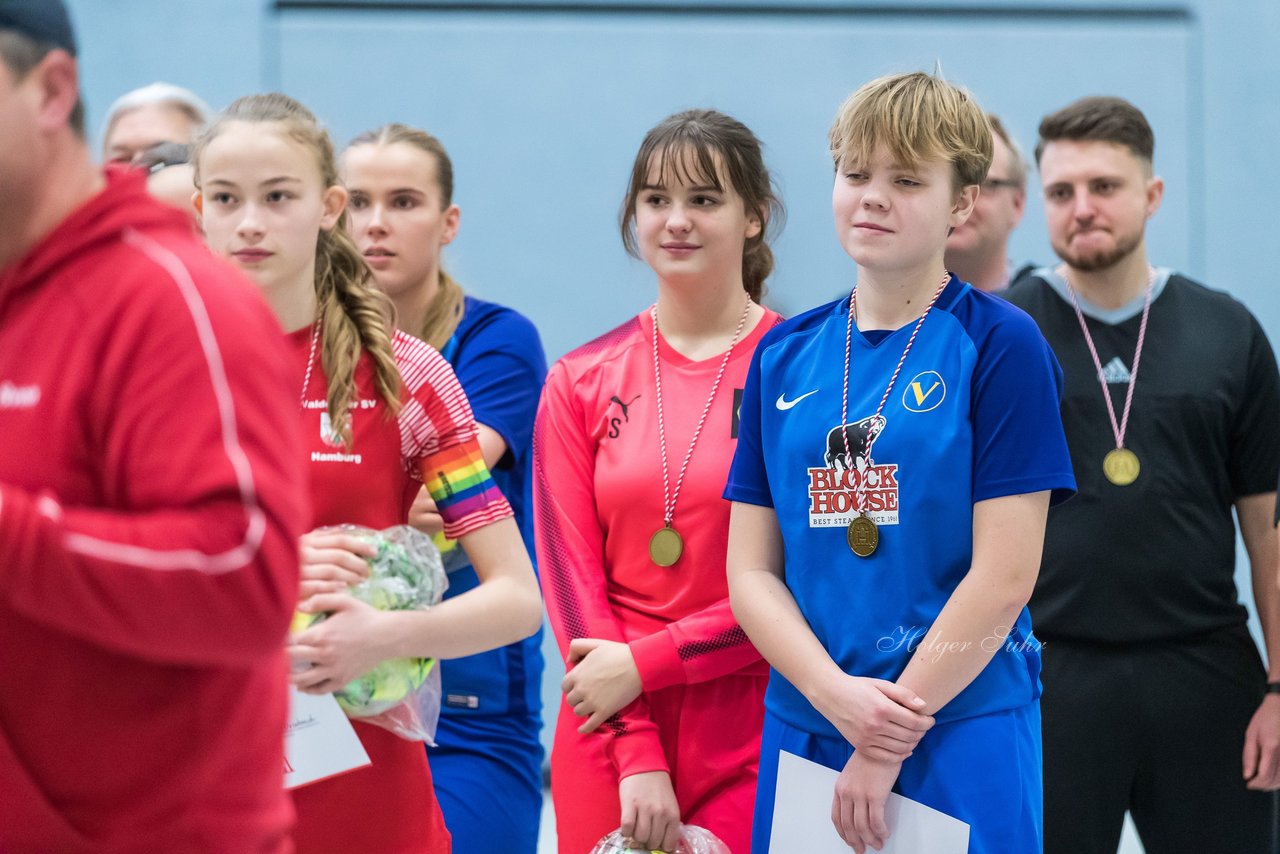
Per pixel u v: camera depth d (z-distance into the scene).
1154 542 5.15
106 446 2.17
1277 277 9.95
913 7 10.02
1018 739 3.72
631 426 4.61
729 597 4.34
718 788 4.38
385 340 3.72
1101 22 9.98
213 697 2.30
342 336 3.68
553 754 4.55
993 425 3.71
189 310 2.16
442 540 4.73
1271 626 5.29
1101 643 5.17
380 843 3.65
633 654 4.30
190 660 2.18
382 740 3.67
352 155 5.43
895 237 3.78
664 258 4.62
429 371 3.81
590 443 4.69
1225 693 5.17
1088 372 5.35
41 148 2.19
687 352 4.70
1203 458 5.23
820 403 3.89
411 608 3.56
